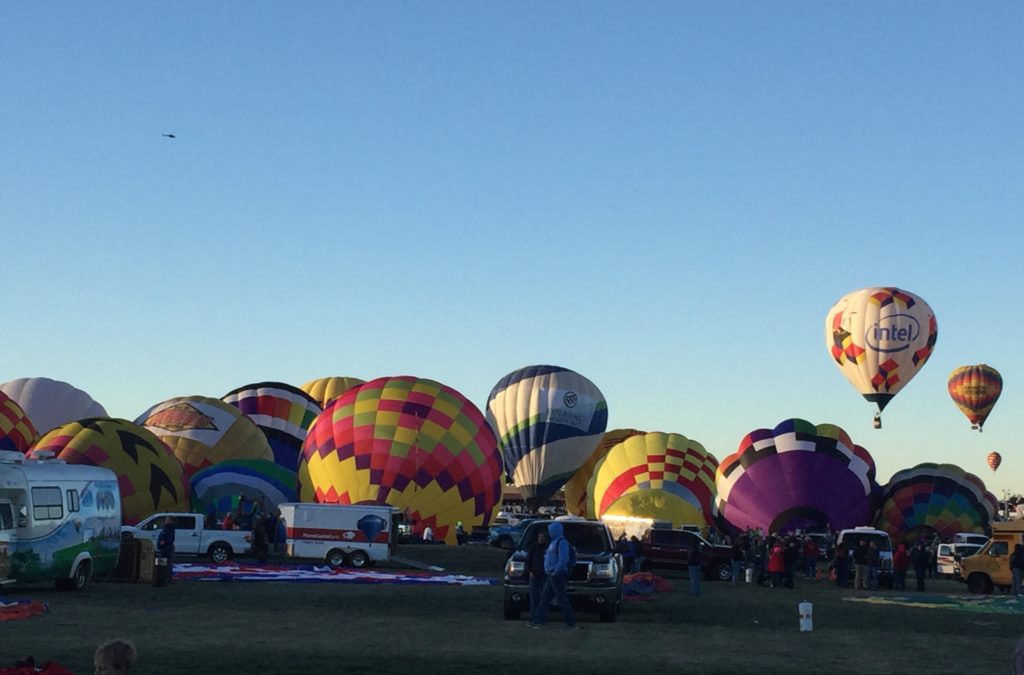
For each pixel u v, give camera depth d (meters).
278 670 14.91
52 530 25.78
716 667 16.23
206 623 20.64
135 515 46.59
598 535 23.97
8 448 57.00
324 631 19.80
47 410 72.50
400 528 54.00
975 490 63.38
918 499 62.50
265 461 55.78
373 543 40.44
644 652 17.86
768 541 45.03
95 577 30.44
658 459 68.50
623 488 68.19
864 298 53.78
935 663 17.34
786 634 21.30
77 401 73.75
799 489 57.91
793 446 59.25
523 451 73.56
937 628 23.50
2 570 24.38
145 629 19.45
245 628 19.98
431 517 52.69
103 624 20.09
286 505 40.72
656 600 29.25
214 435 57.31
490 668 15.58
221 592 28.00
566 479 74.31
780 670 16.11
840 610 27.59
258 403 68.25
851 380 54.56
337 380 83.25
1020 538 37.00
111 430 48.12
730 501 59.44
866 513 58.94
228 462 54.97
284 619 21.69
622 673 15.41
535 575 21.52
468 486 53.59
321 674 14.69
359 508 40.69
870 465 63.16
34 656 15.78
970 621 25.42
